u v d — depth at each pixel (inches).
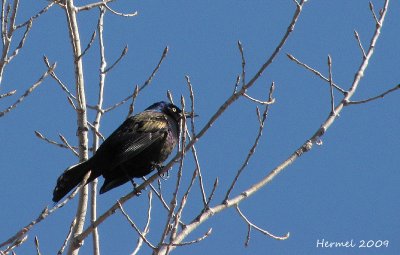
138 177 537.3
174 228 377.4
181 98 397.4
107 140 514.9
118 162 509.0
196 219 416.8
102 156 496.1
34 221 366.0
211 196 421.4
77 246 438.6
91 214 479.2
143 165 532.4
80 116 504.1
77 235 443.8
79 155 505.0
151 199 451.8
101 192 516.4
